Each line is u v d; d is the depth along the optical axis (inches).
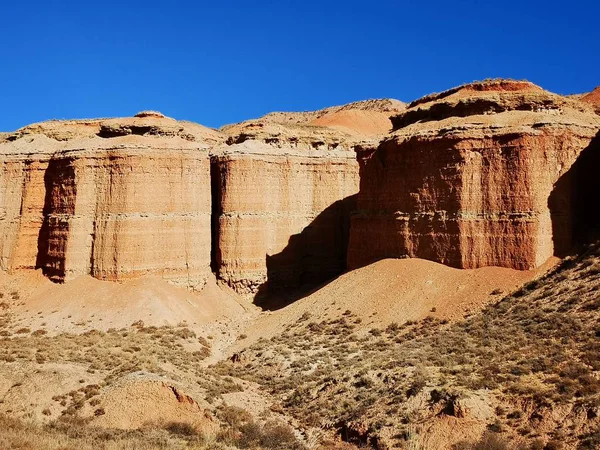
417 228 1886.1
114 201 2220.7
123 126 2401.6
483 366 1196.5
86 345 1765.5
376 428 1082.7
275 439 1139.9
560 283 1524.4
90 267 2230.6
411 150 1923.0
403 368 1288.1
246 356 1763.0
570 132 1770.4
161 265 2253.9
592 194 1866.4
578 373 1047.0
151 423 1213.7
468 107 1914.4
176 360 1699.1
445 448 976.9
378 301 1825.8
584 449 866.8
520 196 1700.3
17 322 2050.9
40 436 1026.1
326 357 1579.7
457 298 1675.7
